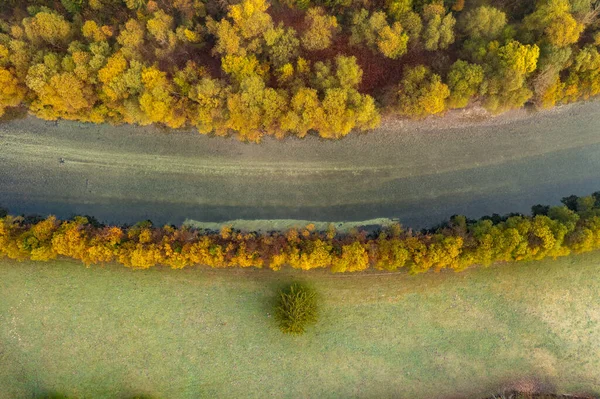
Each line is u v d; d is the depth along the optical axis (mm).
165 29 46031
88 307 49812
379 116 49688
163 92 46438
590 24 47781
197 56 49688
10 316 49469
